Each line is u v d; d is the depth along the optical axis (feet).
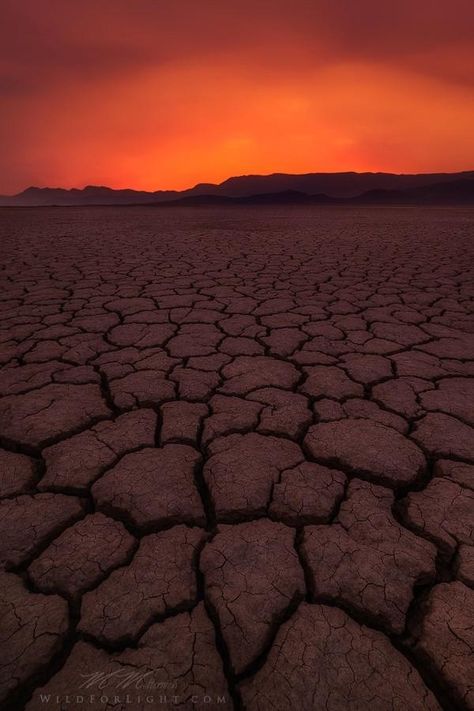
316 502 3.84
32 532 3.50
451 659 2.56
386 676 2.46
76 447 4.66
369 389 6.17
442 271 15.74
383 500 3.87
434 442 4.80
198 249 21.94
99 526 3.57
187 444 4.76
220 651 2.60
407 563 3.20
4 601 2.90
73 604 2.90
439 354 7.58
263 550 3.32
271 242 25.17
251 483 4.09
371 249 21.88
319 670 2.48
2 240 25.61
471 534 3.47
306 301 11.34
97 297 11.75
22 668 2.51
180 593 2.96
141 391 6.04
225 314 10.05
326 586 3.01
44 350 7.70
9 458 4.51
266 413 5.41
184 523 3.62
